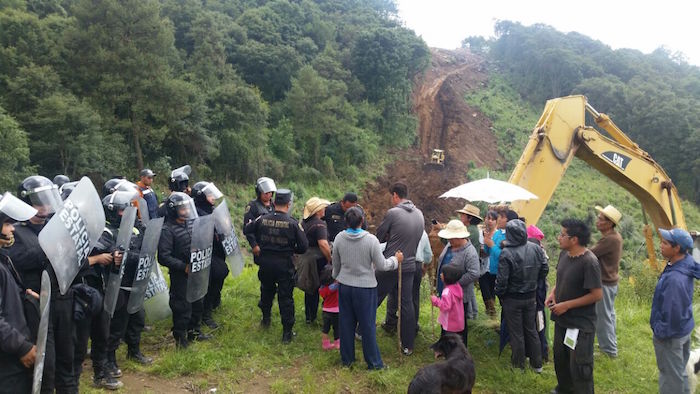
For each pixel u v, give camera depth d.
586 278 4.56
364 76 48.50
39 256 3.71
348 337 5.35
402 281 5.73
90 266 4.25
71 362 3.97
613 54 68.31
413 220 5.71
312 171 37.38
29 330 3.37
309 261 6.09
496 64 75.38
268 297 6.30
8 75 24.91
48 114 23.22
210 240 5.62
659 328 4.48
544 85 66.06
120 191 4.84
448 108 54.91
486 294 7.24
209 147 31.19
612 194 42.88
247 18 47.72
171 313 6.14
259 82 43.03
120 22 27.69
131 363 5.32
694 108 51.28
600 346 6.31
